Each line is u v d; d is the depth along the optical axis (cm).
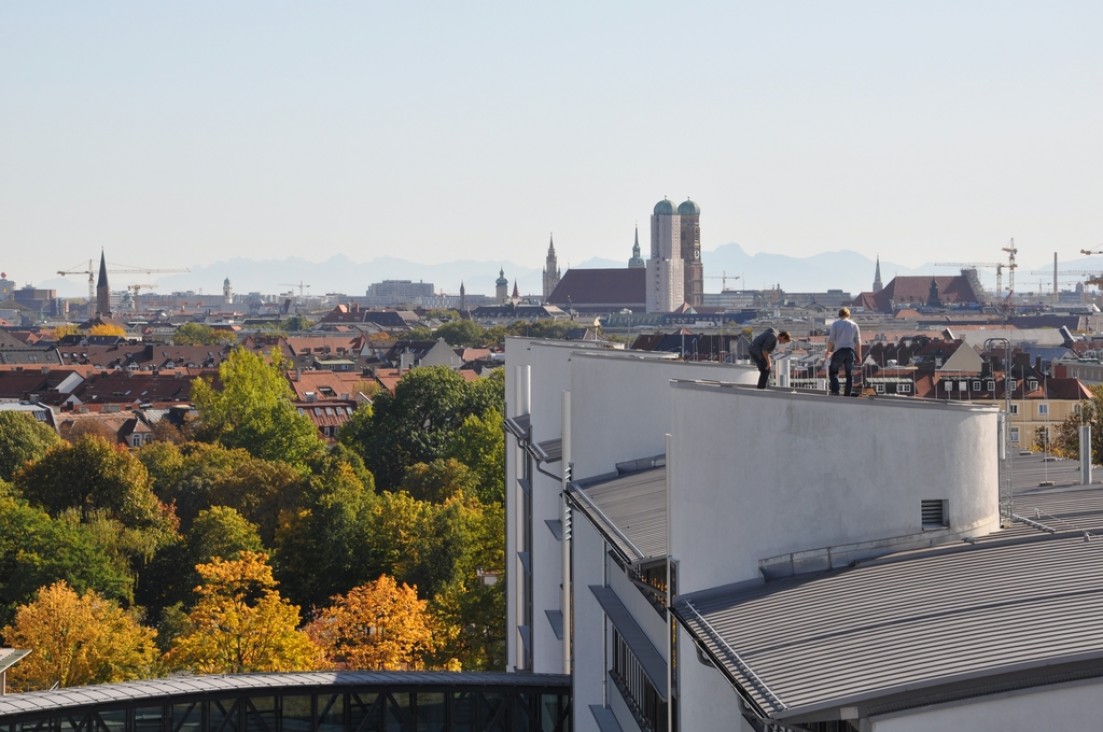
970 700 2017
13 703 4806
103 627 9338
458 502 12862
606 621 4566
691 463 3027
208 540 12762
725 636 2484
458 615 9712
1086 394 16388
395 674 5291
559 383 5972
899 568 2595
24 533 11469
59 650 9138
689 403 3031
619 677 4288
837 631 2314
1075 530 2692
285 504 15100
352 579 12769
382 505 13538
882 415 2764
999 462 3031
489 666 9450
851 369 3341
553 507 5900
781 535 2833
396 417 19900
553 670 5928
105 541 12481
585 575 4591
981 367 17675
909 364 19325
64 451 14538
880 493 2769
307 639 9419
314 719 5106
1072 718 2017
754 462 2864
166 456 17688
